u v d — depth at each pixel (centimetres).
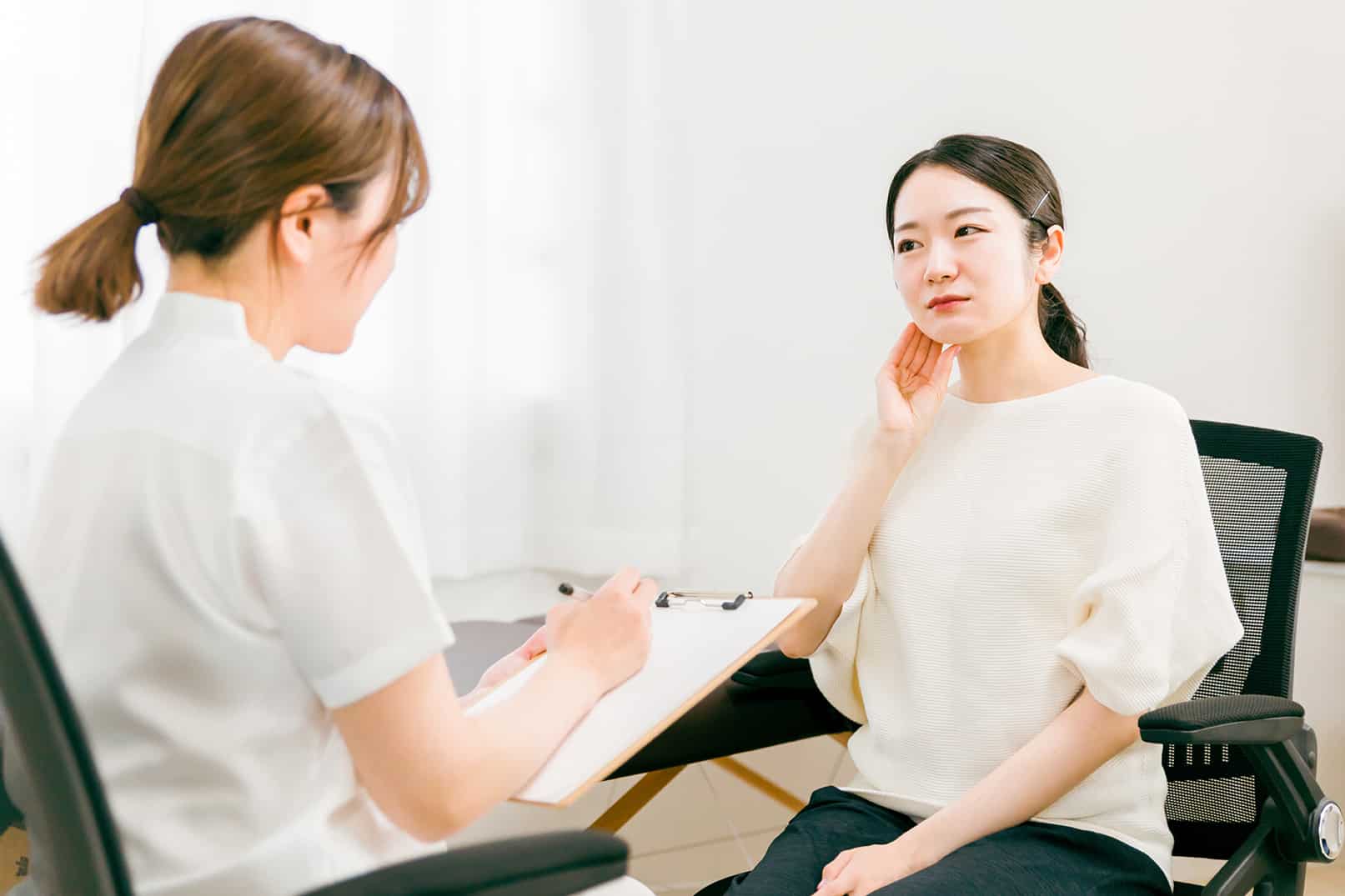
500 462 269
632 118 262
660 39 262
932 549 133
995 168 131
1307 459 139
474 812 82
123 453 76
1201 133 217
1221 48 214
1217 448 147
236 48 80
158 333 83
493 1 259
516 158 264
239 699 74
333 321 89
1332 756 187
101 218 80
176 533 73
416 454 255
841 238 255
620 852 72
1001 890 109
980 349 138
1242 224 214
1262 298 213
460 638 207
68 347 216
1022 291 133
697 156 271
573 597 115
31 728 60
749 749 158
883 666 139
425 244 252
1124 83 224
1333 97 204
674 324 267
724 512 273
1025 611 126
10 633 58
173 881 73
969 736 127
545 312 269
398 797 78
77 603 75
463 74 256
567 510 273
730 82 267
